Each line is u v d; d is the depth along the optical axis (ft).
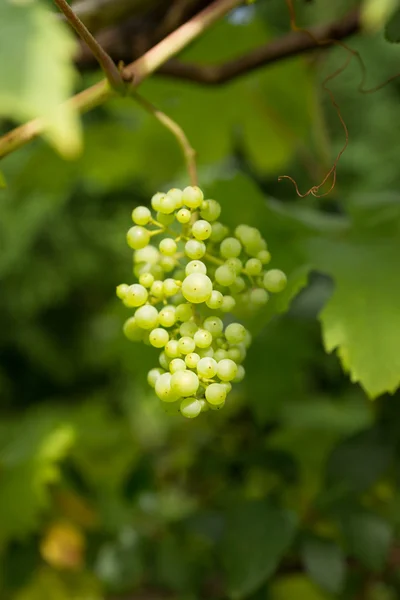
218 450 3.02
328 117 6.48
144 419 6.15
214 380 1.70
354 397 3.33
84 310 7.57
